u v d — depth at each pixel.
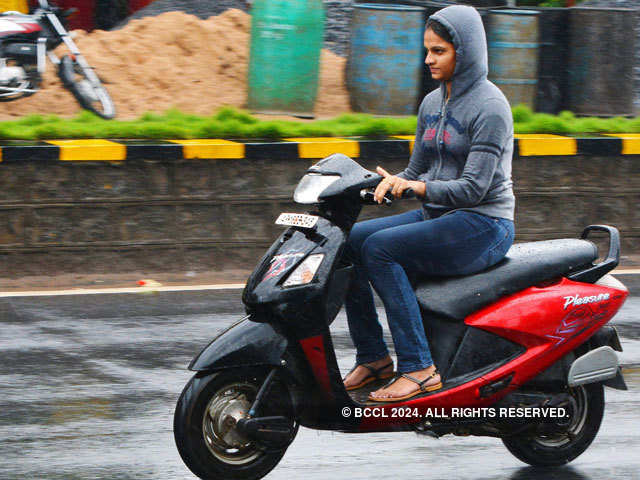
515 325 10.57
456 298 10.52
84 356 15.34
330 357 9.95
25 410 12.83
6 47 26.31
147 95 28.91
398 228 10.42
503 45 28.33
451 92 10.64
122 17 35.38
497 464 11.27
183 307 18.58
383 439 12.06
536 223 23.41
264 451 10.11
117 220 21.02
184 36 31.23
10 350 15.57
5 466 10.88
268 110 27.69
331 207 10.08
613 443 12.00
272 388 9.95
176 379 14.29
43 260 20.67
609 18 29.42
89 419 12.55
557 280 10.94
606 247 23.78
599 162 23.61
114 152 20.81
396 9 27.33
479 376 10.51
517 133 24.61
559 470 11.12
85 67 27.02
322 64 31.61
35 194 20.52
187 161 21.27
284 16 27.12
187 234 21.47
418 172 11.40
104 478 10.57
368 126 23.69
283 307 9.73
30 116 23.95
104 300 19.00
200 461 9.77
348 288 10.14
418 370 10.40
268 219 21.89
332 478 10.70
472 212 10.56
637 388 14.27
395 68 27.52
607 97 29.70
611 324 17.84
